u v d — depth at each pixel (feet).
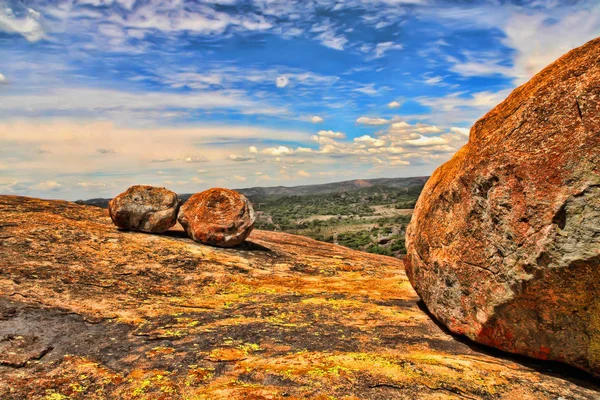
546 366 23.29
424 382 20.62
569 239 19.83
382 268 57.21
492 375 21.63
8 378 21.08
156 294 37.40
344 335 28.19
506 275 22.52
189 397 19.49
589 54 21.21
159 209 55.47
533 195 21.40
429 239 30.17
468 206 25.57
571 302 20.58
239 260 51.42
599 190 19.39
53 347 24.71
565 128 20.85
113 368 22.70
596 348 20.72
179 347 25.36
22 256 39.22
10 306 28.94
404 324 30.68
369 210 606.96
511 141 23.12
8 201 64.28
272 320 31.12
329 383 20.34
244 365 22.88
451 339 27.76
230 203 56.13
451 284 27.20
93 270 39.65
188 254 49.37
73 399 19.62
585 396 19.80
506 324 23.38
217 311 33.40
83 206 71.67
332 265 55.88
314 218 539.29
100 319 29.43
